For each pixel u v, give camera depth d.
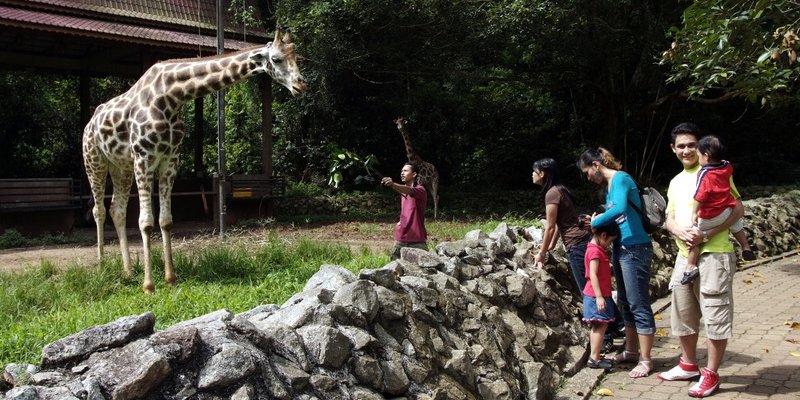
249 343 3.10
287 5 17.02
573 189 19.62
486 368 4.33
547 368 4.88
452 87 19.36
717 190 4.74
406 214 6.84
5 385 2.82
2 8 12.02
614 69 17.06
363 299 3.74
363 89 19.30
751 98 7.84
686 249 4.96
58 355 2.81
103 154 7.98
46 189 12.50
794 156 20.81
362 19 16.20
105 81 20.56
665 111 19.56
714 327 4.76
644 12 15.75
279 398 2.98
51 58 15.23
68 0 13.66
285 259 7.97
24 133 16.83
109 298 6.17
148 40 12.89
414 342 3.92
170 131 7.25
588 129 20.66
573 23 14.91
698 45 7.62
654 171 20.47
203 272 7.29
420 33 16.84
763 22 7.62
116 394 2.62
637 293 5.30
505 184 20.88
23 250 10.83
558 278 6.51
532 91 20.88
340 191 19.05
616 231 5.27
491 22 15.87
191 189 16.77
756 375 5.19
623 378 5.25
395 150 20.14
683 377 5.13
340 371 3.40
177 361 2.83
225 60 7.33
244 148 20.38
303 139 19.78
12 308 5.50
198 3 15.44
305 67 17.41
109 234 13.34
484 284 5.11
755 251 10.62
